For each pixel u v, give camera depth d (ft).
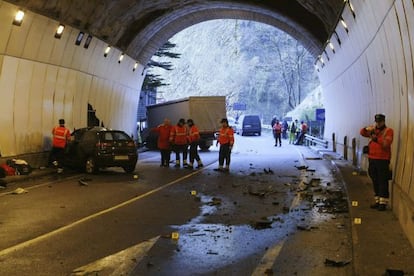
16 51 58.70
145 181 56.65
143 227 32.60
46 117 69.05
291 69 281.95
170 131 74.64
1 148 58.49
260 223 33.01
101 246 27.68
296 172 66.90
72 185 52.90
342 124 92.27
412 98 31.27
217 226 33.09
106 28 80.02
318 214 37.32
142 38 99.55
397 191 33.81
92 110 85.92
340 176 59.16
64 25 65.67
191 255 26.03
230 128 68.13
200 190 49.57
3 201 42.27
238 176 62.08
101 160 62.80
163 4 88.17
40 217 35.47
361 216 34.35
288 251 26.81
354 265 22.94
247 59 309.42
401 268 22.47
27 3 55.26
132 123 114.62
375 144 36.88
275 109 283.79
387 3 36.22
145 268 23.71
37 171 63.00
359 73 65.67
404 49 33.86
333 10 66.80
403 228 29.94
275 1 95.09
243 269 23.62
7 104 59.52
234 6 101.09
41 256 25.57
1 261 24.62
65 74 73.20
